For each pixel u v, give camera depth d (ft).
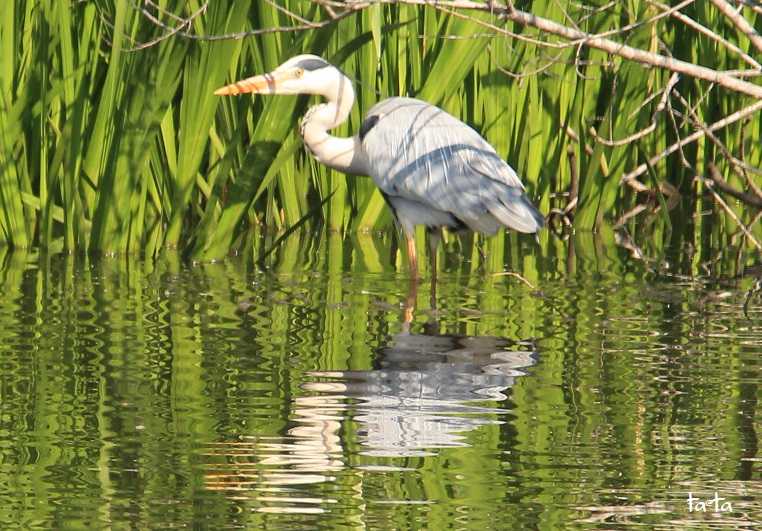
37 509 20.08
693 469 22.24
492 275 41.98
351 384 27.43
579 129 50.26
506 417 25.14
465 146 38.24
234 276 40.93
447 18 46.16
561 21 46.70
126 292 37.68
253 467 22.03
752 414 25.41
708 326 33.91
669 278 41.70
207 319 34.06
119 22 41.34
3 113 43.73
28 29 44.47
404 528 19.48
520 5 46.44
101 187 44.01
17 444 23.03
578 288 39.68
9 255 43.83
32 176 46.50
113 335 31.86
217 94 41.65
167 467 22.02
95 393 26.37
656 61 38.32
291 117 42.75
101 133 43.96
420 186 38.32
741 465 22.43
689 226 53.01
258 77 41.24
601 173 50.90
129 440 23.34
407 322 34.12
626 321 34.53
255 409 25.39
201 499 20.56
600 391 27.09
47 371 28.12
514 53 47.26
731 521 19.94
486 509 20.31
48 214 43.86
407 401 26.18
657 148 53.16
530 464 22.40
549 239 49.85
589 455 22.86
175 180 45.60
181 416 24.85
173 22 42.16
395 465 22.21
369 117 40.37
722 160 53.01
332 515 19.99
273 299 37.06
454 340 31.94
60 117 46.19
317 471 21.94
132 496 20.71
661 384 27.71
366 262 44.14
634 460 22.65
